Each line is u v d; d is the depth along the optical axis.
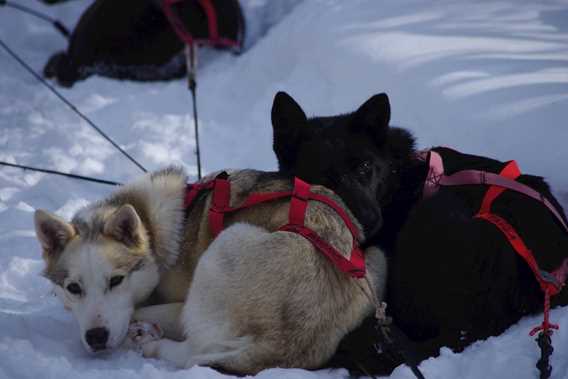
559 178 5.47
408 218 4.45
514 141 5.83
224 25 9.60
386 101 4.97
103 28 9.38
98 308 4.32
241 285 4.09
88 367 4.19
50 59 9.84
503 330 4.16
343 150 4.87
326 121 5.18
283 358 3.96
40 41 10.84
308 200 4.39
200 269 4.29
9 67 9.95
